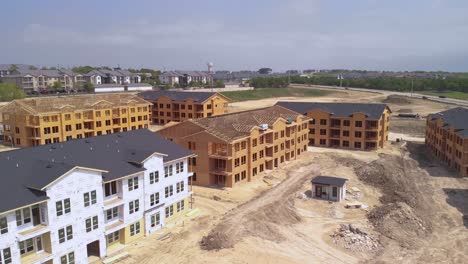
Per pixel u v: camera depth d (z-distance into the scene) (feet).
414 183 275.59
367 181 269.85
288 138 303.07
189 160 247.09
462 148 286.25
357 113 359.46
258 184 251.19
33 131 328.70
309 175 272.92
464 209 227.20
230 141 231.71
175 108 473.67
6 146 337.11
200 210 204.54
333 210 212.64
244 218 190.70
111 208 156.87
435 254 171.73
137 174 164.86
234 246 165.37
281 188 242.99
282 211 205.36
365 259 164.55
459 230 198.29
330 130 374.02
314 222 198.39
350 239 177.88
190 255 157.07
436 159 341.62
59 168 136.77
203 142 239.50
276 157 289.94
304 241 176.76
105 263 147.74
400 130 480.23
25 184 130.00
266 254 162.09
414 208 223.30
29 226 129.39
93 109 368.89
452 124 311.88
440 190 259.80
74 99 403.95
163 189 181.27
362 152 352.08
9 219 121.70
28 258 129.29
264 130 270.26
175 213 192.34
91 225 146.30
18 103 345.72
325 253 167.02
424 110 624.18
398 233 188.14
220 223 185.06
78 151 161.38
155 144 191.52
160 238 171.01
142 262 150.71
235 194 229.04
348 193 241.14
